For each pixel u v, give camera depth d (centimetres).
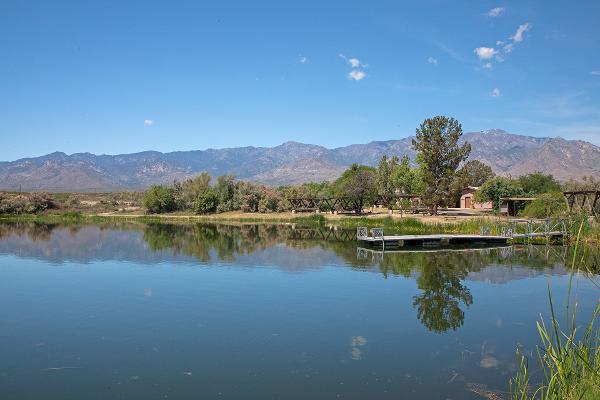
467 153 5866
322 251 3266
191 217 6931
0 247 3459
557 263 2686
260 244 3691
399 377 1075
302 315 1591
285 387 1027
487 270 2473
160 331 1424
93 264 2695
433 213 5944
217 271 2456
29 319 1559
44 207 7631
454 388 1015
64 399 977
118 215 7338
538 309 1678
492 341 1327
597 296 1869
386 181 8362
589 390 779
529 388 1004
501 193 6356
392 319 1551
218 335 1385
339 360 1183
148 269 2516
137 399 973
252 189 7512
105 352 1249
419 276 2305
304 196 7600
